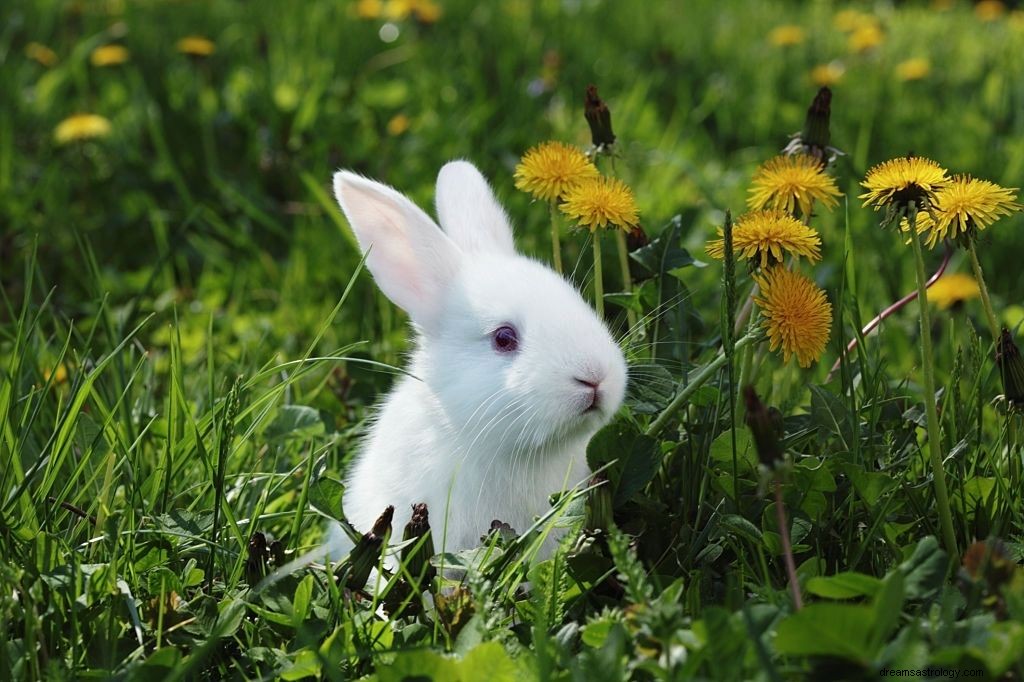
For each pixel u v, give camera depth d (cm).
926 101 203
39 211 161
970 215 107
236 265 151
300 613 103
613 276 136
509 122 180
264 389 126
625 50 232
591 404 113
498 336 116
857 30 242
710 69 222
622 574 100
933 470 108
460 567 105
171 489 114
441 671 97
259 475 116
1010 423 110
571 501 108
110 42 216
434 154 168
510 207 157
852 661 95
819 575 106
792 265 113
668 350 120
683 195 163
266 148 165
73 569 103
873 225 153
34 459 115
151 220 157
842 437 112
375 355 135
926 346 107
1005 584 98
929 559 99
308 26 224
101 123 163
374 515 117
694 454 114
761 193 114
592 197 115
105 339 135
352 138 171
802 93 207
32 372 125
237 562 107
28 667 100
